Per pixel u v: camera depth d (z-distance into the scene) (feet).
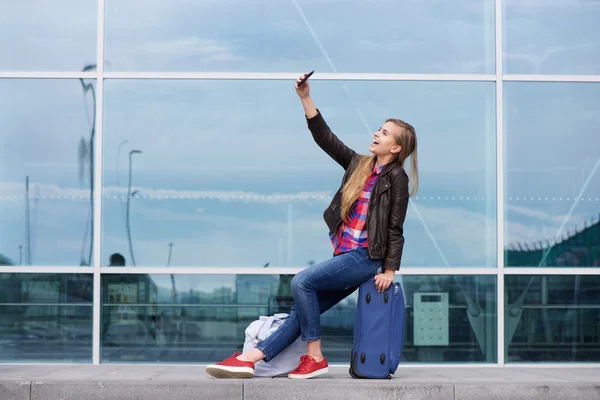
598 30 23.35
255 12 23.17
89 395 16.56
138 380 16.69
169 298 22.54
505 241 22.91
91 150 22.77
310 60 23.15
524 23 23.31
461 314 22.67
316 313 17.60
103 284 22.50
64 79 22.88
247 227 22.84
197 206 22.81
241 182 22.89
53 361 22.20
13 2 22.90
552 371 20.74
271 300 22.68
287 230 22.86
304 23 23.18
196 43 23.07
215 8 23.20
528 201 23.04
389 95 23.15
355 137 23.08
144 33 23.04
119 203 22.75
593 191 23.15
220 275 22.66
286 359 18.25
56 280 22.43
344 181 18.07
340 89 23.12
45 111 22.80
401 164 17.95
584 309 22.81
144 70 22.97
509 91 23.21
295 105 23.07
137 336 22.40
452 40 23.22
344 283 17.71
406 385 16.60
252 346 18.39
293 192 22.94
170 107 22.94
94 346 22.22
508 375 19.30
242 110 23.02
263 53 23.09
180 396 16.52
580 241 23.03
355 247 17.66
